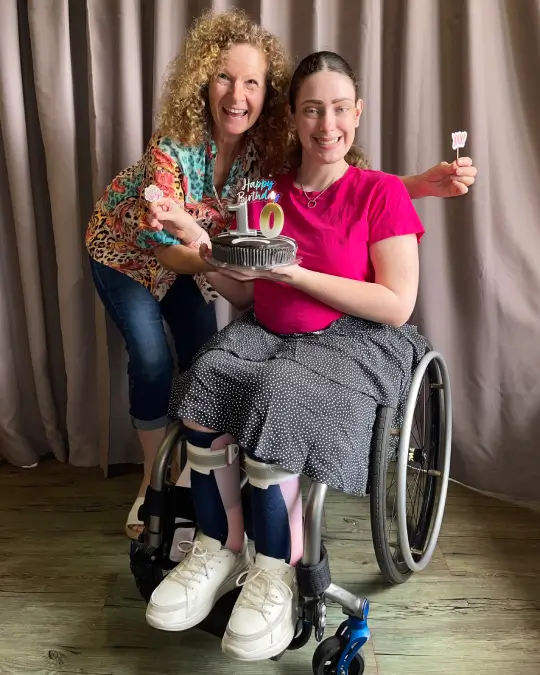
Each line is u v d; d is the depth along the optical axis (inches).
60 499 75.4
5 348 78.7
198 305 69.8
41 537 68.3
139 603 58.9
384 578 61.5
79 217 74.7
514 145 68.7
